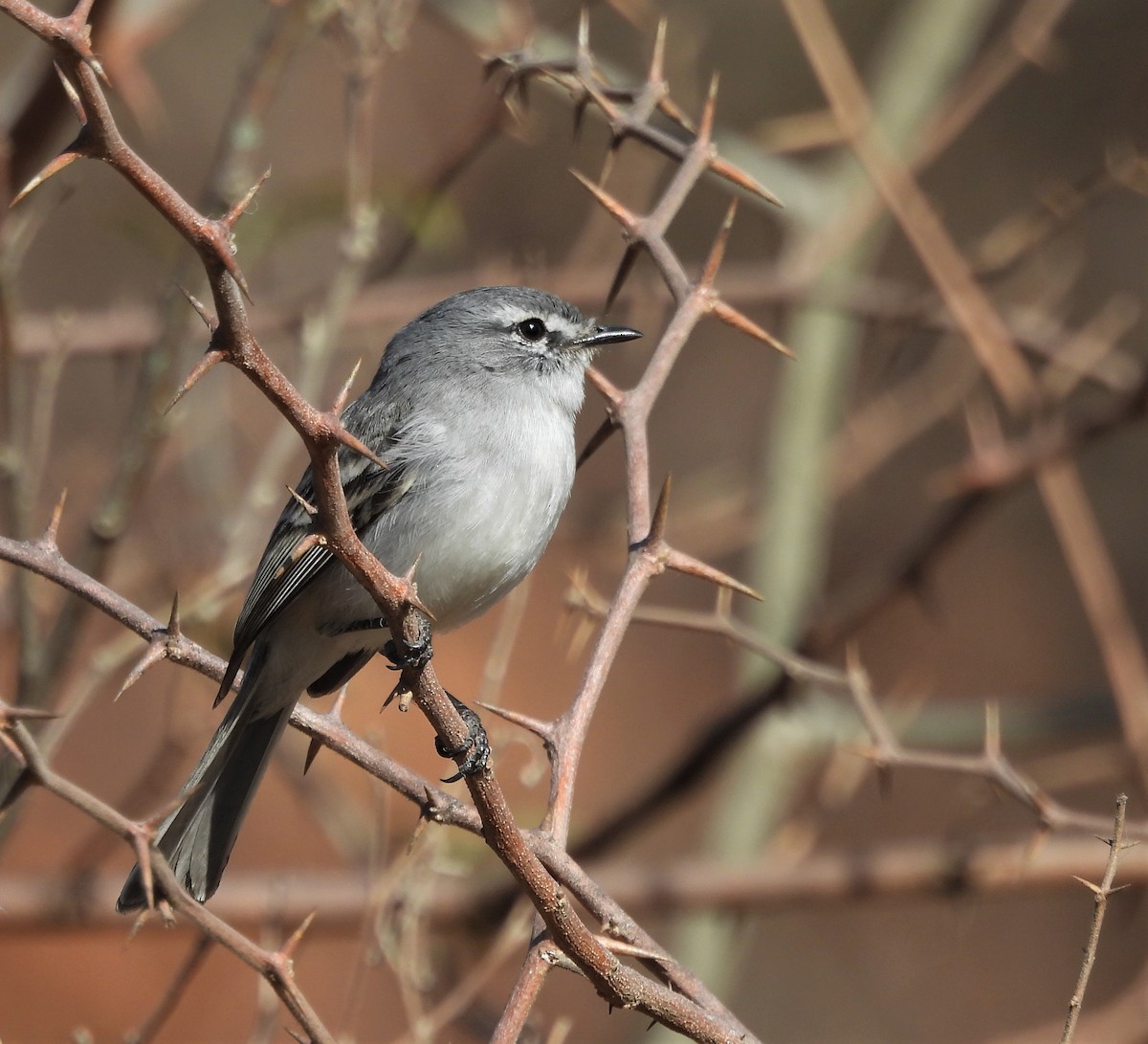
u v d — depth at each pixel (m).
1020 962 16.61
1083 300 17.94
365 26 9.51
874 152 10.30
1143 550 18.02
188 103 17.11
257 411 13.64
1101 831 7.19
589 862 10.90
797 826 10.45
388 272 11.04
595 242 12.44
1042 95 18.62
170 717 10.05
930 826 17.50
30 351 10.68
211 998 13.82
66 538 12.89
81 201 15.42
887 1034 16.16
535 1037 6.99
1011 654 18.56
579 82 7.08
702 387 18.92
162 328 9.15
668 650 19.34
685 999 5.14
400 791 5.74
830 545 17.97
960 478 10.12
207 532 12.07
